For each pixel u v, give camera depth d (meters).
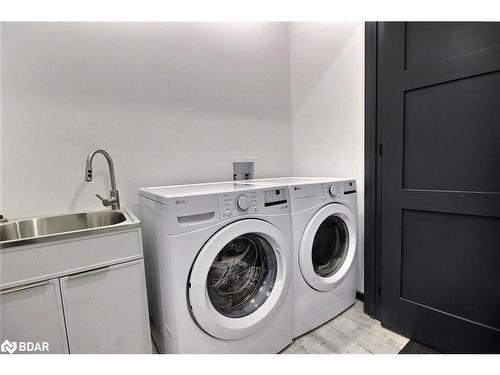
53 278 1.03
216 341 1.18
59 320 1.06
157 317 1.40
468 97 1.23
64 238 1.04
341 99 1.96
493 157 1.18
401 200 1.50
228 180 2.07
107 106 1.58
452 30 1.25
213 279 1.27
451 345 1.36
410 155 1.45
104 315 1.15
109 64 1.58
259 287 1.40
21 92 1.36
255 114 2.21
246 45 2.13
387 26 1.49
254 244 1.40
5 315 0.97
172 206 1.04
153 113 1.74
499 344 1.21
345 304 1.79
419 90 1.39
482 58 1.17
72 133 1.49
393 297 1.58
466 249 1.29
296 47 2.32
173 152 1.82
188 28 1.85
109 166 1.50
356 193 1.81
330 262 1.79
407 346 1.46
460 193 1.27
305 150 2.31
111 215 1.50
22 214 1.38
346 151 1.95
